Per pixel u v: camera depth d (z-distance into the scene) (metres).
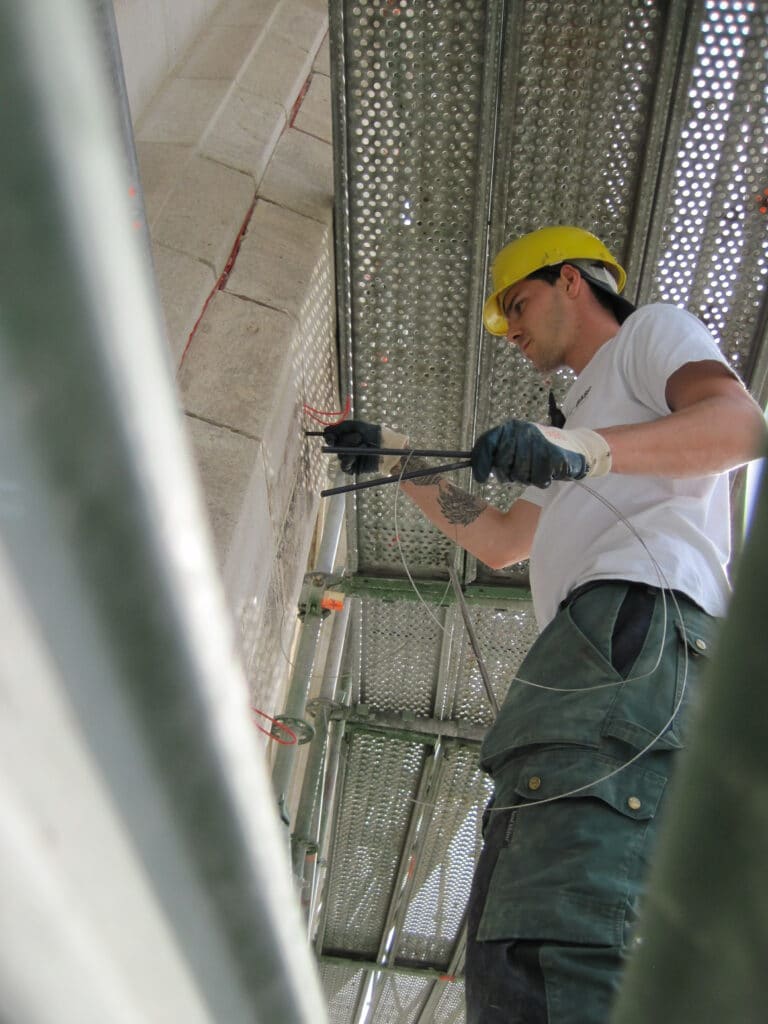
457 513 2.55
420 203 3.13
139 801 0.47
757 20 2.78
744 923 0.56
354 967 6.53
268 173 3.28
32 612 0.39
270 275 2.88
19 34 0.34
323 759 4.38
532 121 2.98
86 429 0.38
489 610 4.19
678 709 1.55
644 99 2.94
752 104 2.89
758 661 0.52
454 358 3.36
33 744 0.41
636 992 0.67
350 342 3.37
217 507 2.26
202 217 2.93
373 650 4.60
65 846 0.44
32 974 0.45
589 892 1.37
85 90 0.37
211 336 2.66
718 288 3.19
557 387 3.37
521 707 1.69
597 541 1.86
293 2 4.20
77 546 0.40
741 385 1.82
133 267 0.40
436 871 5.82
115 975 0.50
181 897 0.53
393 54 2.91
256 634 2.58
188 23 3.83
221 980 0.59
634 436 1.67
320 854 4.77
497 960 1.40
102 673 0.43
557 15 2.83
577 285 2.38
